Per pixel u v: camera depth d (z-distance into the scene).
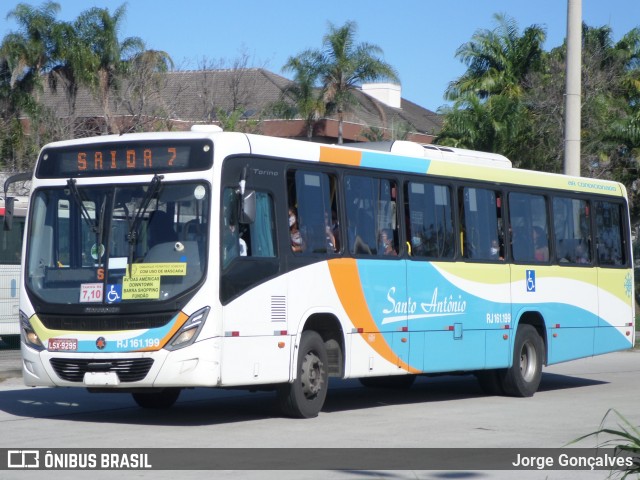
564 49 40.31
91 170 12.48
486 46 40.97
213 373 11.74
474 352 15.80
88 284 12.15
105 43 44.03
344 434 12.04
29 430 12.09
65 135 43.34
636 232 42.09
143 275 11.95
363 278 13.92
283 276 12.73
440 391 17.72
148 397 14.31
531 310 16.95
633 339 19.38
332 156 13.73
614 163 38.69
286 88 48.78
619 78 40.66
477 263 15.95
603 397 16.86
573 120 21.45
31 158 42.75
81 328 12.08
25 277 12.59
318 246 13.34
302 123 50.16
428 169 15.30
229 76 50.84
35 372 12.34
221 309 11.87
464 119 38.50
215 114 47.56
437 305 15.15
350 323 13.66
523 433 12.43
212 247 11.85
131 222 12.12
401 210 14.73
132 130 43.59
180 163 12.13
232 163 12.23
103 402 15.05
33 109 43.50
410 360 14.62
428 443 11.49
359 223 14.03
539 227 17.42
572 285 17.94
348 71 47.84
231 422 12.94
